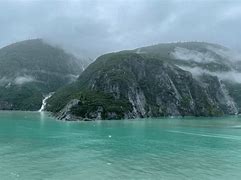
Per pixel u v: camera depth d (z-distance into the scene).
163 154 81.81
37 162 70.25
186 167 68.38
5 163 68.94
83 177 59.44
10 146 88.88
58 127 143.25
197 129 147.12
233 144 100.62
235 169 67.38
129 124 168.12
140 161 73.06
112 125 159.75
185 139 110.44
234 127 162.00
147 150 87.12
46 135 113.31
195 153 84.06
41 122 170.62
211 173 64.06
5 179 57.53
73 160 72.81
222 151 87.56
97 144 95.69
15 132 120.56
